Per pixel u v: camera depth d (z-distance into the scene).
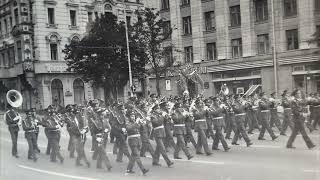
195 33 43.66
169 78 42.91
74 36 51.56
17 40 47.75
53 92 48.22
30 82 46.56
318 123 20.47
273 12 36.62
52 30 49.53
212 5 42.41
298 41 35.28
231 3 41.12
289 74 35.62
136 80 51.72
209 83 42.59
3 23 50.53
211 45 42.97
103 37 41.19
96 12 53.25
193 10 43.72
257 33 38.88
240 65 39.97
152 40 39.91
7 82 45.72
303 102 19.73
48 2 49.31
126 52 41.69
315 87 33.34
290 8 35.78
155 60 42.94
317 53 33.66
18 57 47.56
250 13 39.19
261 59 38.25
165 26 41.66
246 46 39.62
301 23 34.94
